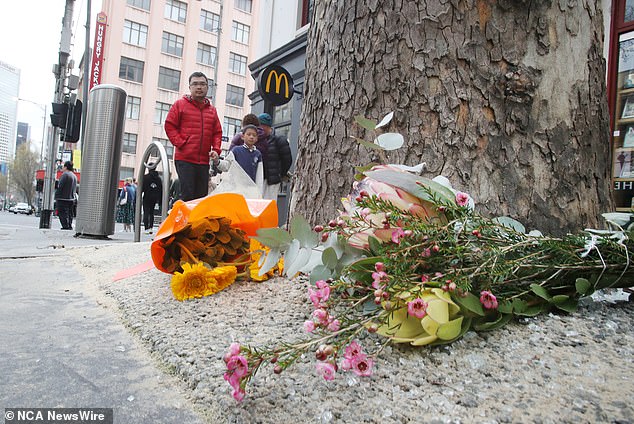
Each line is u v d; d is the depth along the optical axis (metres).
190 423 0.99
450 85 1.80
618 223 1.44
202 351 1.29
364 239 1.27
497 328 1.19
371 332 1.01
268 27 11.00
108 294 2.29
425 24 1.84
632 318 1.25
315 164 2.11
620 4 4.98
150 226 11.20
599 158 1.90
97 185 6.77
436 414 0.87
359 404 0.93
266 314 1.57
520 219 1.72
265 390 1.01
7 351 1.46
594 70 1.95
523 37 1.81
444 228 1.17
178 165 5.30
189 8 41.88
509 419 0.83
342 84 2.02
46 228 11.38
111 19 38.78
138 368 1.31
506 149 1.76
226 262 2.11
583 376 0.96
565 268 1.24
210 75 43.09
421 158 1.79
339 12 2.07
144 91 40.22
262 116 5.97
